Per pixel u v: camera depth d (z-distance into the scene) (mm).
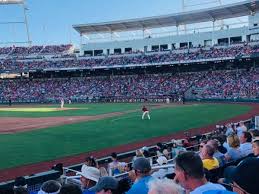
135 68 102875
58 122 44531
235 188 3980
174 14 95438
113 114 53719
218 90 83625
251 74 84625
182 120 42781
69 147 26938
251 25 91625
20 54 112688
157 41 105188
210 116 46219
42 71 106625
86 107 72375
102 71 106375
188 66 97812
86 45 111750
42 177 13555
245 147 10688
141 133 33250
